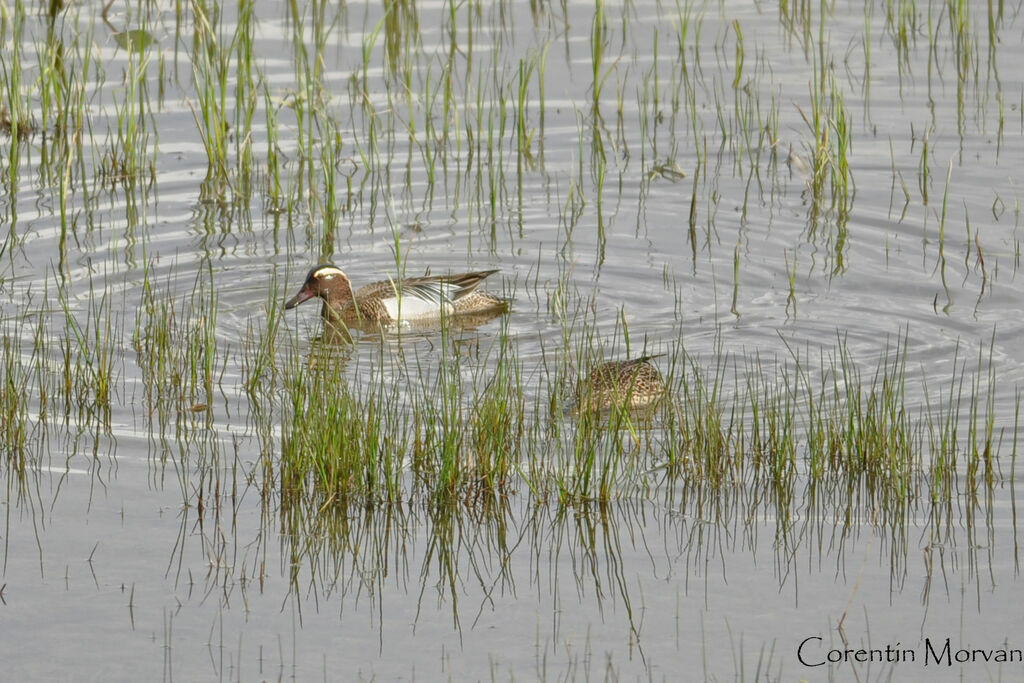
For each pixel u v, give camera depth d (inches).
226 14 1083.3
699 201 784.3
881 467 482.6
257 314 660.1
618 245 729.6
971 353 585.0
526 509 460.4
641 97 933.2
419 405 539.5
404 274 699.4
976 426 513.3
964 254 698.2
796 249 713.6
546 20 1072.2
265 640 381.4
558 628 388.2
